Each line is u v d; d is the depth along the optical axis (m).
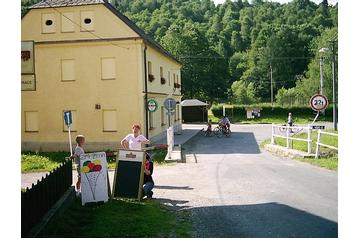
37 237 6.97
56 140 26.86
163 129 33.00
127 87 26.30
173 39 76.38
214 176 14.28
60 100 26.83
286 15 118.38
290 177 13.51
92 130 26.58
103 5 26.27
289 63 96.00
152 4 129.75
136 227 8.20
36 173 17.34
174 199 10.82
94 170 10.23
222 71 79.25
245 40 120.38
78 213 9.32
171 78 37.59
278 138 29.25
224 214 9.18
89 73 26.56
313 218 8.65
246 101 81.56
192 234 7.78
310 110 62.81
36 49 26.80
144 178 11.14
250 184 12.58
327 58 70.62
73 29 26.58
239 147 25.78
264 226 8.19
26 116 27.16
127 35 26.19
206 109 59.12
